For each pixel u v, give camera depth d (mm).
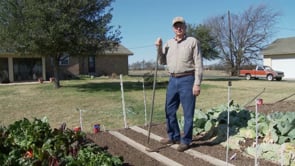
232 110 6172
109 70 39062
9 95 18172
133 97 16031
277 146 4699
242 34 43469
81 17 19766
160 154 5055
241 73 36531
